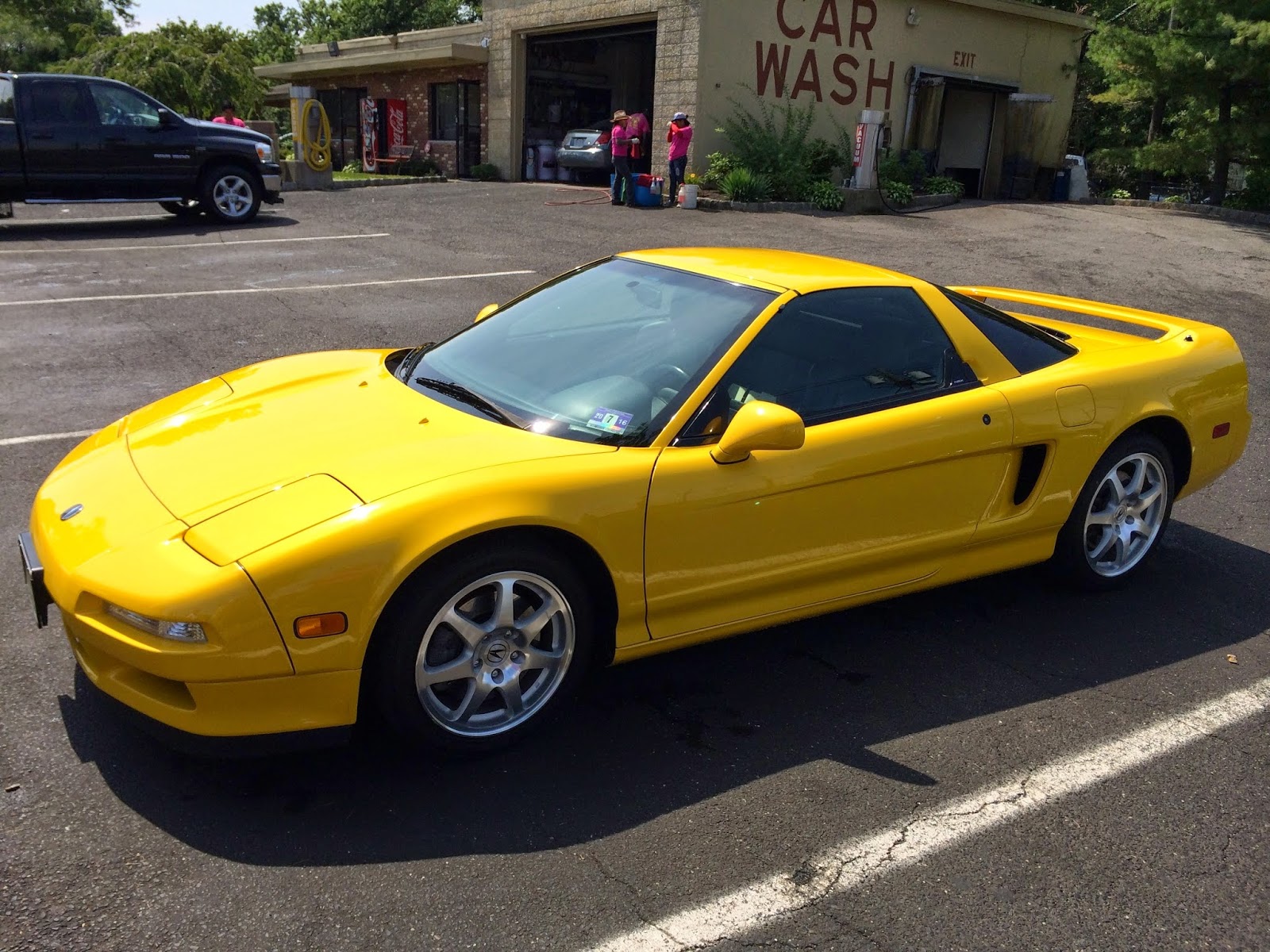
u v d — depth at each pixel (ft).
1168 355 14.49
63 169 41.63
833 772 9.99
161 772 9.38
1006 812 9.52
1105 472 13.66
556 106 76.07
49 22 151.53
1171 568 15.57
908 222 53.88
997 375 12.78
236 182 46.29
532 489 9.37
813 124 63.93
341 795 9.21
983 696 11.60
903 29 66.18
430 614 9.02
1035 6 71.72
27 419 19.54
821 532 11.19
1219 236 53.42
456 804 9.16
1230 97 65.77
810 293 11.86
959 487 12.19
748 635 12.81
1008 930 8.05
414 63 76.64
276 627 8.38
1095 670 12.32
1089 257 45.03
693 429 10.49
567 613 9.86
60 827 8.57
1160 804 9.76
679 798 9.44
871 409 11.63
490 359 12.19
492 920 7.80
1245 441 15.52
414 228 46.42
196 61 93.81
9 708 10.27
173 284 32.91
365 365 13.01
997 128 74.74
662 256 13.51
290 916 7.73
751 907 8.11
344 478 9.38
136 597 8.39
